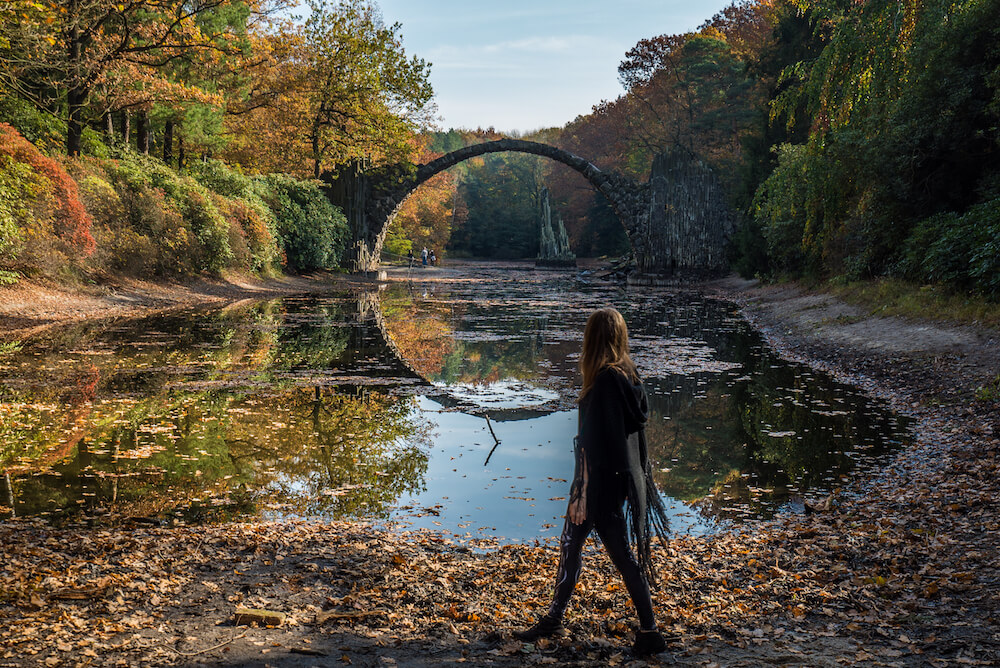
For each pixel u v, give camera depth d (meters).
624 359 3.34
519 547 4.84
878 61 15.94
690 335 17.41
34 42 16.92
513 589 4.09
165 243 23.88
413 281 43.41
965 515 5.02
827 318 16.86
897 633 3.29
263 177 34.84
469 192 105.81
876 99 17.11
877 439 7.74
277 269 33.84
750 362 13.25
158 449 7.05
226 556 4.50
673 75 58.16
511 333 17.62
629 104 64.56
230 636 3.33
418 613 3.71
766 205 27.61
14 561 4.23
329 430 8.01
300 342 15.00
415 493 6.03
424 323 19.64
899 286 16.47
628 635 3.45
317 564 4.43
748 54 55.09
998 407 8.05
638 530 3.20
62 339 13.93
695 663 3.10
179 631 3.38
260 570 4.28
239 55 29.27
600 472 3.24
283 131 39.66
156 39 22.41
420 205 83.25
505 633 3.42
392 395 10.02
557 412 9.21
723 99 55.56
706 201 42.75
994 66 16.08
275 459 6.88
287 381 10.76
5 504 5.49
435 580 4.20
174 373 10.99
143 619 3.51
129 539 4.73
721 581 4.20
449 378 11.48
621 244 80.75
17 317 15.81
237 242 28.50
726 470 6.78
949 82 16.47
